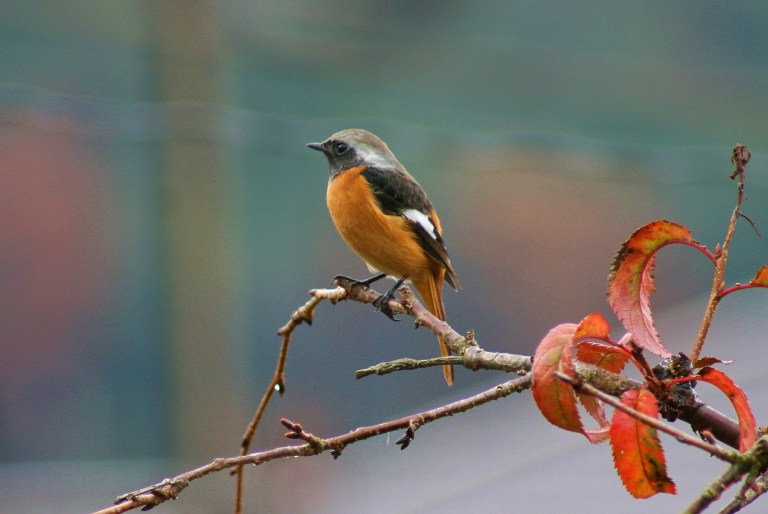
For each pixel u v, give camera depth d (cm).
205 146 1148
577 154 1330
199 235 1142
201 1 1152
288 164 1619
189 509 1095
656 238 326
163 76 1142
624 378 335
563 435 1208
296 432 343
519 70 1535
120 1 1265
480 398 351
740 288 323
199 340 1142
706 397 1109
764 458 246
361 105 1465
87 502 1182
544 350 293
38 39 1306
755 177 1523
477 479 1098
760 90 1661
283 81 1407
